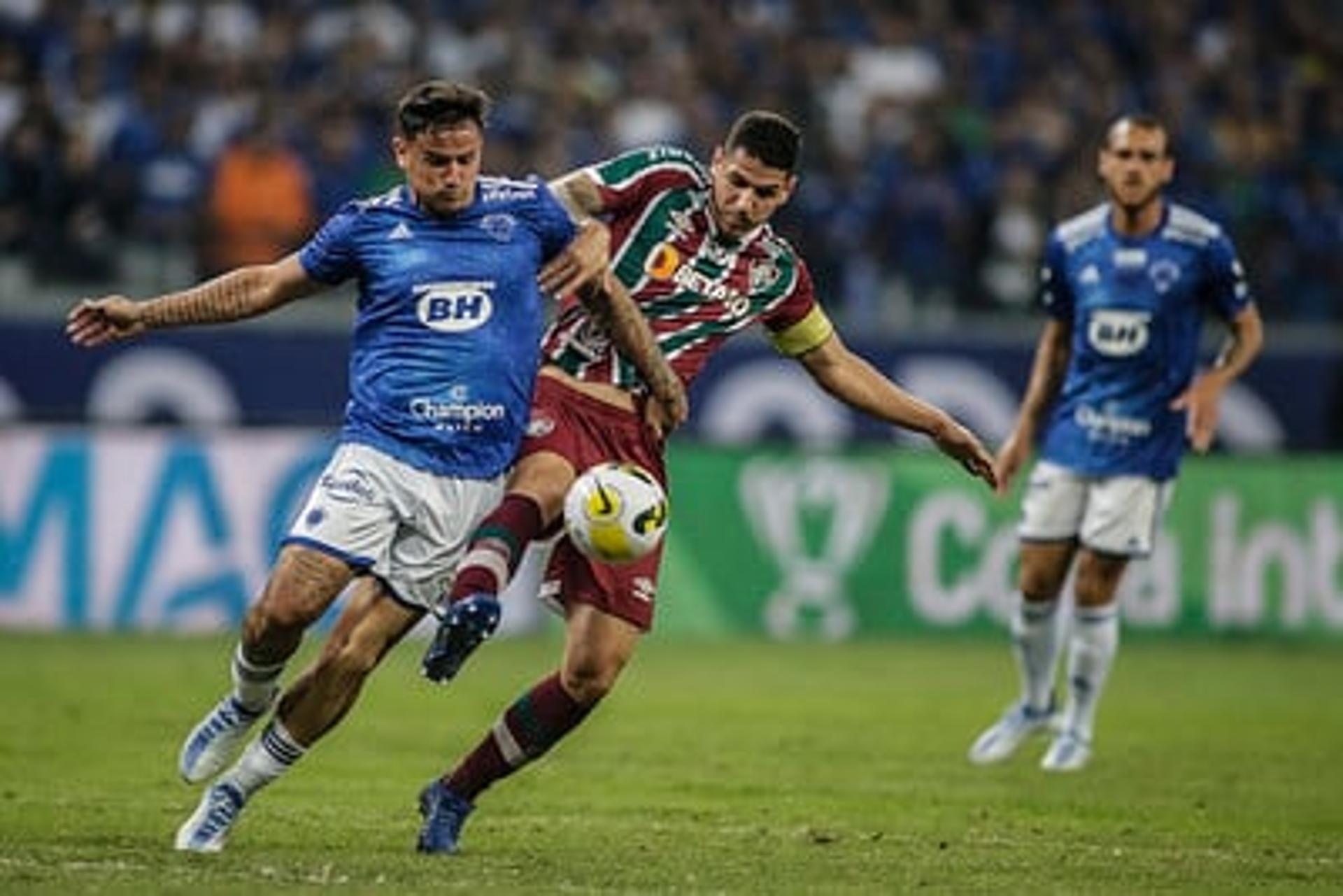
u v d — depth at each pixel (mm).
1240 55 91000
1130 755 44406
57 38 78125
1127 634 68438
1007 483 43844
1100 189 78875
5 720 44156
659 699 51344
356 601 28484
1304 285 79500
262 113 71500
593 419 30031
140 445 62594
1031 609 43000
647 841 31828
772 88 81812
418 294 28219
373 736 43875
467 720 46750
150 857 28484
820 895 27281
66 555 62156
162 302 28312
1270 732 48594
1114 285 42562
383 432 28188
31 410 66500
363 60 77875
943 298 75375
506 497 28734
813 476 67062
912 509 67500
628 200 30484
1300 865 31328
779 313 31406
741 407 70125
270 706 29625
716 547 66375
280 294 28438
